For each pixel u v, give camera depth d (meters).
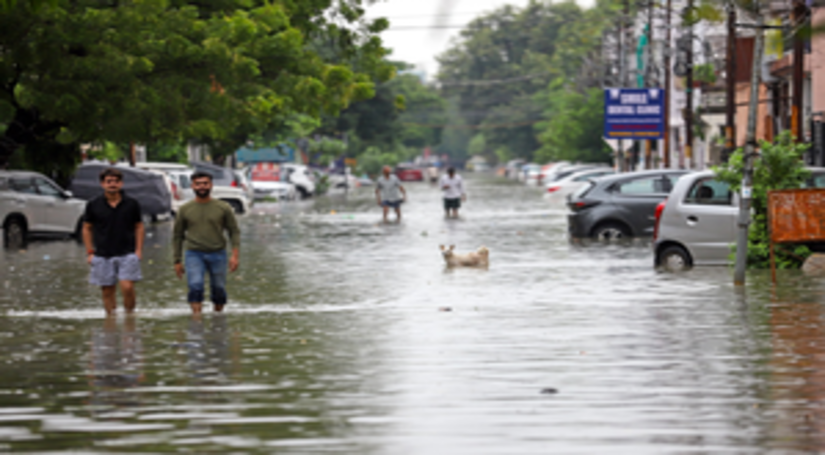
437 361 17.88
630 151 121.12
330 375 16.73
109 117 52.78
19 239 53.22
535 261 38.59
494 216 72.88
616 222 48.78
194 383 16.16
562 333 20.84
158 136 58.50
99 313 25.39
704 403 14.26
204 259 24.78
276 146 120.00
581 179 104.25
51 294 29.73
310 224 66.06
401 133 192.12
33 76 58.47
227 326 22.70
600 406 14.12
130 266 24.88
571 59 182.50
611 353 18.39
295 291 29.94
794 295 26.30
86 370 17.39
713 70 77.56
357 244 48.81
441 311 24.81
